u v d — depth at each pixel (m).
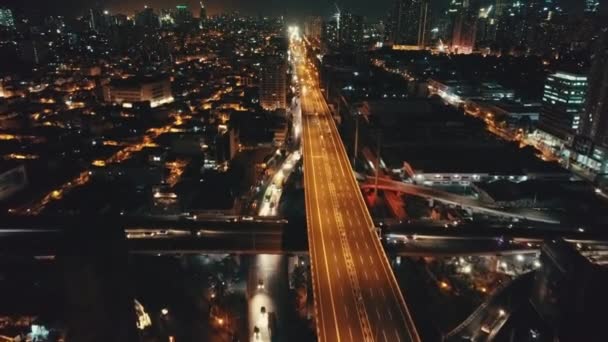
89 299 62.69
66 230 64.25
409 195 188.88
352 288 106.94
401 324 95.50
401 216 170.38
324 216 146.62
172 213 153.50
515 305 116.69
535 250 126.06
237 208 164.25
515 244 129.75
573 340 99.00
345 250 124.44
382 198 188.12
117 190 169.38
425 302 125.88
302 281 134.75
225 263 141.00
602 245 125.69
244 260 143.88
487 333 111.44
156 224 133.25
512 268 134.75
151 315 116.56
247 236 131.00
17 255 118.12
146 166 185.50
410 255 125.94
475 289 131.25
